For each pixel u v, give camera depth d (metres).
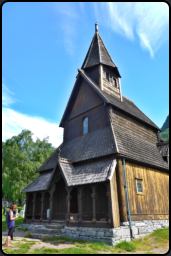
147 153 15.35
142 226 11.82
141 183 13.34
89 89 17.02
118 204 10.87
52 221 13.26
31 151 39.72
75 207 14.25
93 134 14.91
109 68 18.95
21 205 42.19
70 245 9.56
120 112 15.43
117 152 11.70
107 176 10.63
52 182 13.86
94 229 10.41
